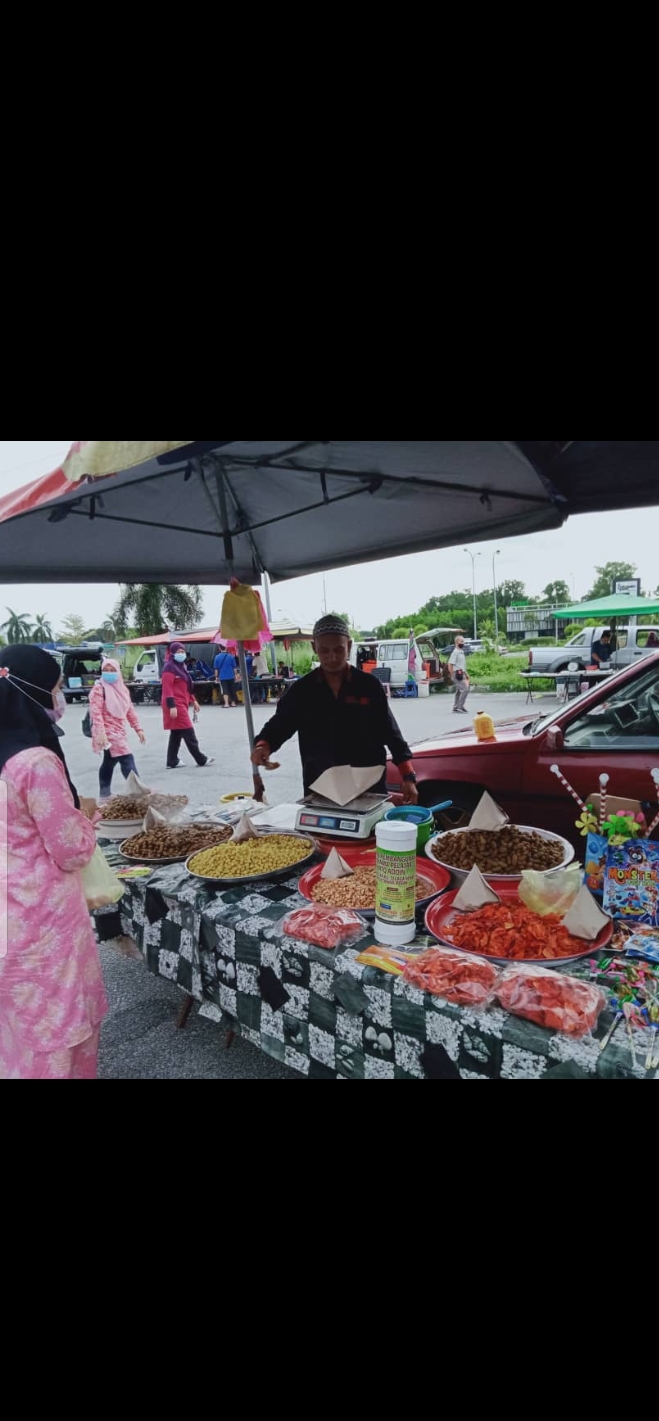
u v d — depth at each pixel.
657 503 2.45
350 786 2.32
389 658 16.95
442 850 2.12
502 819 2.19
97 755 10.68
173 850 2.45
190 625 28.81
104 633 47.25
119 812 2.82
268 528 3.58
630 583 14.65
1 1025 1.85
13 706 1.74
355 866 2.13
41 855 1.76
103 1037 2.73
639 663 3.57
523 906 1.71
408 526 3.46
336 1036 1.61
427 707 14.27
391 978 1.48
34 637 60.69
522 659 21.64
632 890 1.65
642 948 1.49
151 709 17.66
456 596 53.72
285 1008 1.74
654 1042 1.22
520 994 1.32
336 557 4.22
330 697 3.01
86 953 1.86
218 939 1.89
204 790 7.86
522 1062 1.28
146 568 4.29
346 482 2.76
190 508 3.23
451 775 3.96
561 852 2.00
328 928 1.66
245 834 2.43
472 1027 1.34
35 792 1.70
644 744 3.40
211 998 1.97
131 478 2.50
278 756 10.16
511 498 2.78
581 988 1.32
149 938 2.19
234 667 16.03
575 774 3.53
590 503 2.58
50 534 3.25
